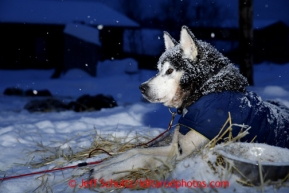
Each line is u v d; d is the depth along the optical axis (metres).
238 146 1.15
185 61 1.26
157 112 2.42
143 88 1.29
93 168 1.21
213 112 1.18
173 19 10.90
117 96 4.03
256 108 1.22
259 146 1.15
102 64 7.08
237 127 1.19
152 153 1.22
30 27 8.28
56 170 1.32
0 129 1.99
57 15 8.43
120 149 1.49
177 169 1.13
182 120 1.23
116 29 8.91
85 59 6.61
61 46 8.44
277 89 3.45
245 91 1.25
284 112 1.32
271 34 10.43
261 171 1.03
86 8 8.83
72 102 2.96
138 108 2.60
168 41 1.37
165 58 1.29
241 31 4.46
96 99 2.88
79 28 6.68
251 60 4.48
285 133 1.24
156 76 1.30
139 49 10.86
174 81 1.27
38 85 5.44
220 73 1.23
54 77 6.71
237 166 1.05
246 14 4.43
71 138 1.80
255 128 1.20
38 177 1.25
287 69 7.08
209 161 1.10
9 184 1.21
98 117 2.31
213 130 1.18
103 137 1.73
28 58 8.39
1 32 8.25
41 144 1.67
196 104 1.20
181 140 1.21
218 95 1.20
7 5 8.39
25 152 1.58
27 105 2.93
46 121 2.12
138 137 1.66
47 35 8.41
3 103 3.42
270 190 1.03
